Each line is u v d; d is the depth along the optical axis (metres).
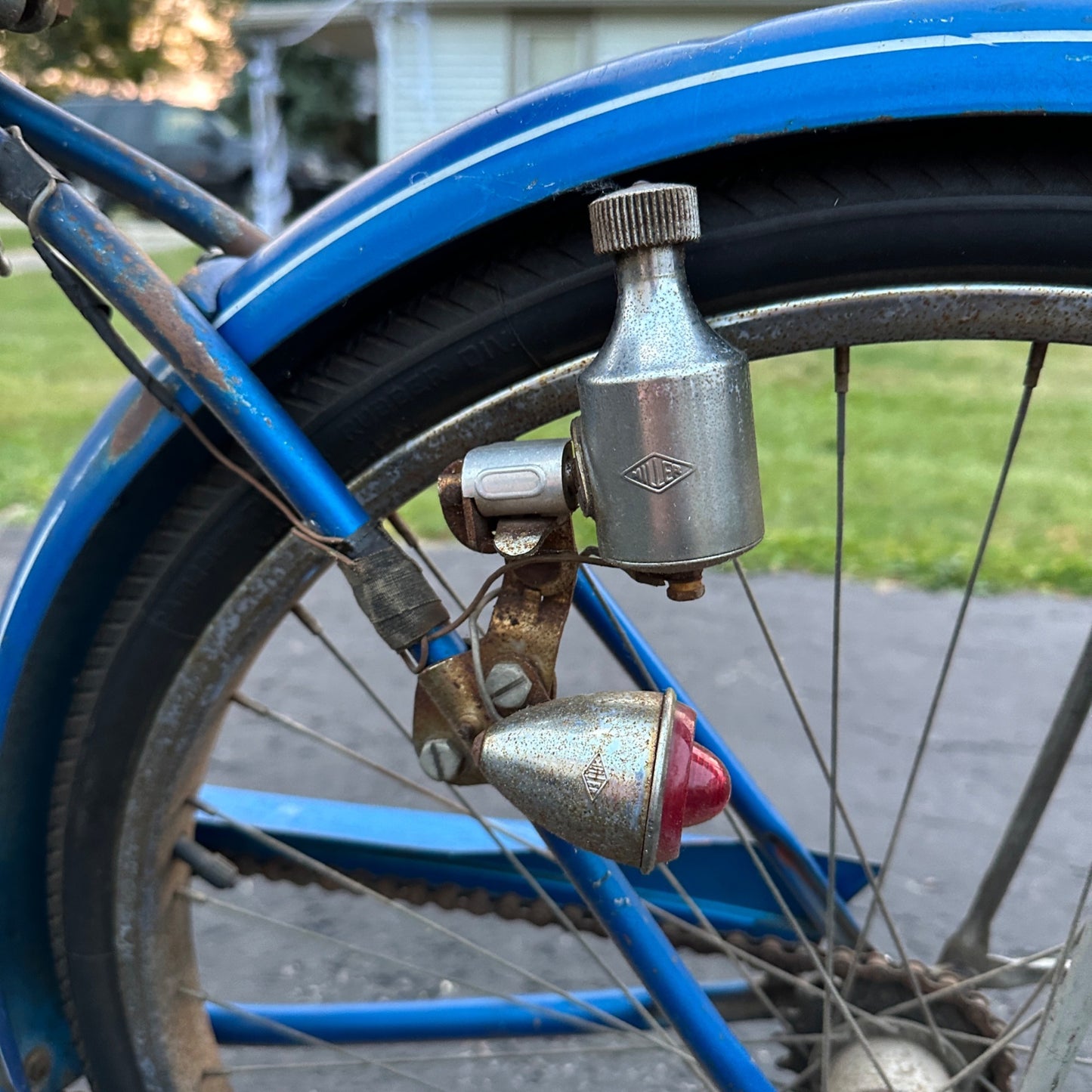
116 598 0.87
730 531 0.61
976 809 2.02
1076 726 1.05
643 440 0.60
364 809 1.21
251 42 15.41
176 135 15.91
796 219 0.70
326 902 1.78
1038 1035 0.80
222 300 0.78
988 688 2.49
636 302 0.61
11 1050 0.94
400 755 2.21
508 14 14.20
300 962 1.64
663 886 1.18
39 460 4.38
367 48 17.09
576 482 0.64
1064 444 4.89
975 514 3.81
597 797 0.64
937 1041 1.01
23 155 0.73
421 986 1.59
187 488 0.85
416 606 0.73
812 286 0.72
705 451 0.60
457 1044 1.48
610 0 13.69
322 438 0.79
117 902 0.91
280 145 15.84
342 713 2.39
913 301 0.71
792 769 2.17
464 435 0.78
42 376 6.42
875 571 3.21
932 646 2.71
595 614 1.02
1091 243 0.68
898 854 1.89
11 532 3.50
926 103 0.65
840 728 2.32
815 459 4.65
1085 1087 1.33
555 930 1.70
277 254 0.77
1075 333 0.70
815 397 6.02
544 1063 1.45
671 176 0.71
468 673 0.73
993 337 0.71
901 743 2.26
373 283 0.76
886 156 0.69
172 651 0.86
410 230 0.72
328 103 18.52
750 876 1.17
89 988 0.94
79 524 0.83
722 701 2.44
